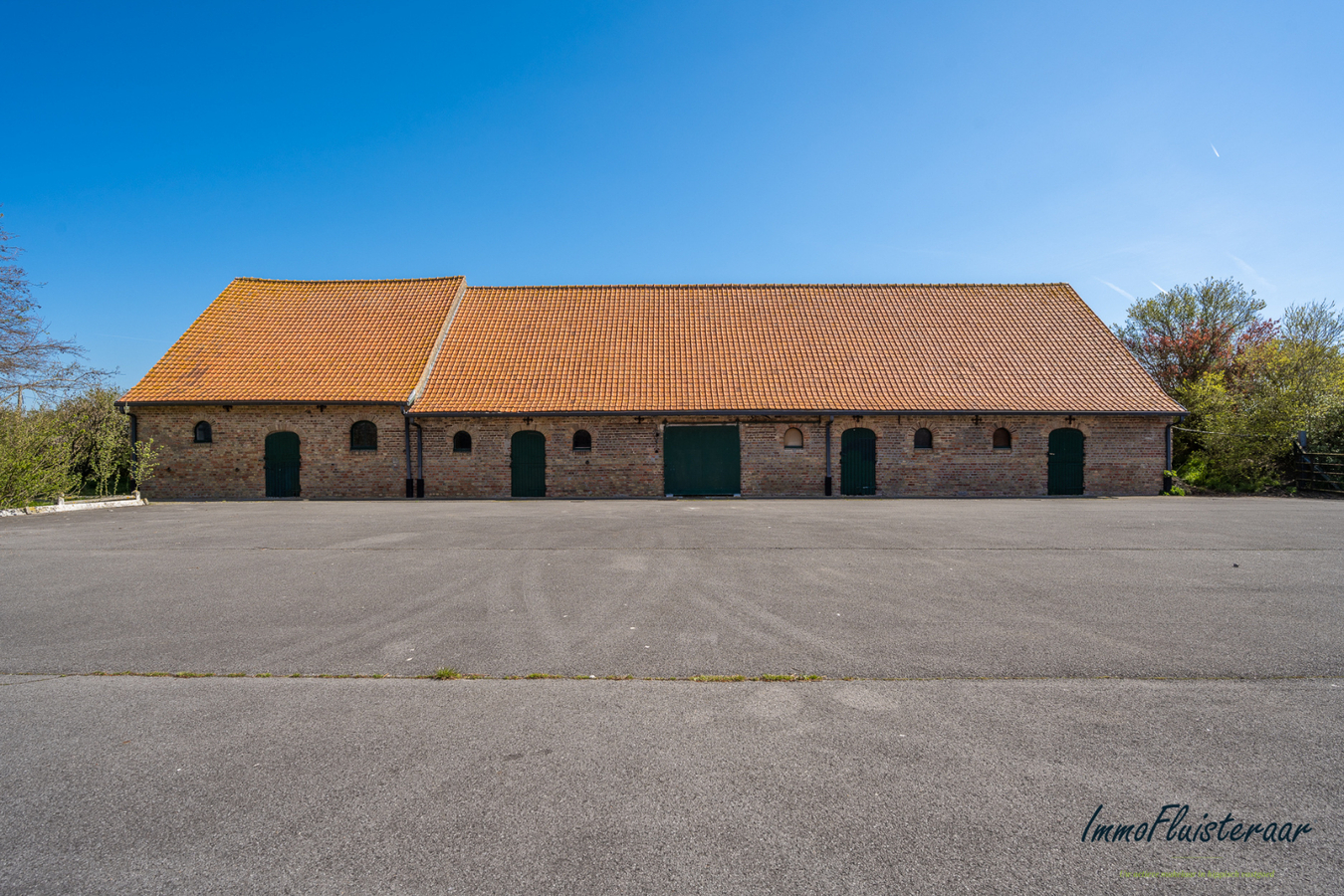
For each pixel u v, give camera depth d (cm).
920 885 244
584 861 257
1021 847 265
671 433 2009
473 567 816
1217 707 396
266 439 2008
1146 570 786
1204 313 3155
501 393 2033
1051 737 358
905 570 791
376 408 2002
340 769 327
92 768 330
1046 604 631
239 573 784
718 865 255
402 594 679
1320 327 2784
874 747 348
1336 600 643
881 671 457
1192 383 2581
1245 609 611
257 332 2231
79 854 264
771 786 309
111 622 580
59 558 893
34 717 389
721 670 460
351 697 416
